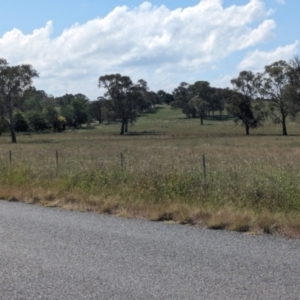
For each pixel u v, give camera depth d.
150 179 14.25
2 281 6.71
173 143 62.72
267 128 128.50
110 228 10.02
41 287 6.45
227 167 16.78
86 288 6.39
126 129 121.00
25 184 16.08
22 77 82.88
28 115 126.31
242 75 102.69
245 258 7.62
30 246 8.56
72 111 148.75
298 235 9.11
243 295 6.06
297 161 24.31
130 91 117.12
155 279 6.69
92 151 41.94
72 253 8.07
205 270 7.04
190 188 13.23
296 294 6.09
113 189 14.25
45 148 52.31
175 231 9.67
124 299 6.00
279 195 11.73
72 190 14.66
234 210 10.87
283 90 94.12
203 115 183.12
